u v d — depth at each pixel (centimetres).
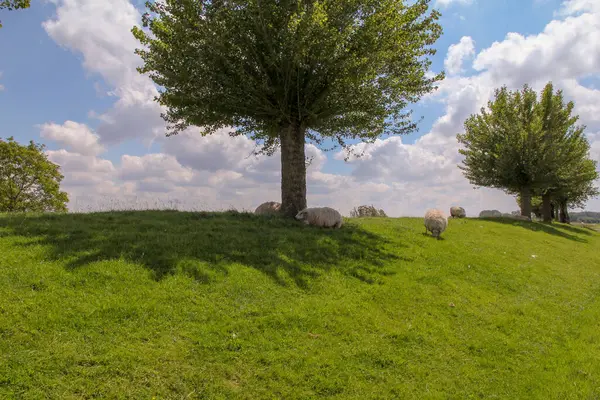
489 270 1246
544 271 1416
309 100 1517
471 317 858
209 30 1370
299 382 546
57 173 3672
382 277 983
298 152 1595
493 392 602
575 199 4916
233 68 1420
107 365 503
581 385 639
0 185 3238
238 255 933
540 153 3039
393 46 1468
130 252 830
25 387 450
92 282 689
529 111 3212
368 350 648
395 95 1550
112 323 586
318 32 1319
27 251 779
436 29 1575
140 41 1495
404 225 1775
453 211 3122
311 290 834
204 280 772
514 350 740
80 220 1099
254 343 609
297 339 643
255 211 1750
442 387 593
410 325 759
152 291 694
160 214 1314
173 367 526
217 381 519
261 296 759
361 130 1727
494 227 2342
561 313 992
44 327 548
